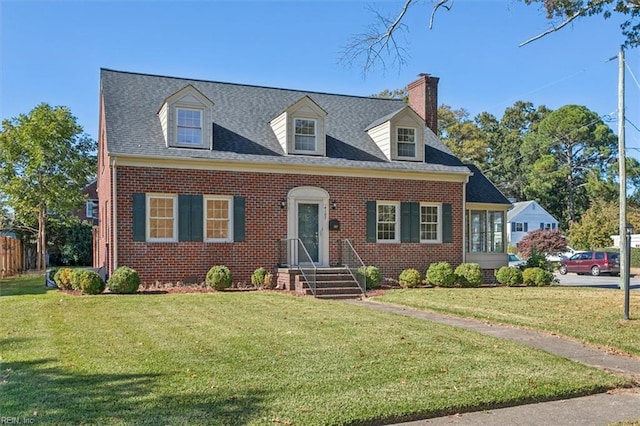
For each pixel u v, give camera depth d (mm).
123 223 16328
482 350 8156
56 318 10664
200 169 17281
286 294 15469
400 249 19859
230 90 21125
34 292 16391
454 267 20625
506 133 64500
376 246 19484
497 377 6695
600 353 8406
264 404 5535
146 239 16609
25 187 29438
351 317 11039
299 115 18812
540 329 10172
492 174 62938
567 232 58625
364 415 5297
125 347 8047
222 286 16250
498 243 22391
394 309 12906
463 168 20797
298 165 18312
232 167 17672
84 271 15164
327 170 18812
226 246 17562
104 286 15328
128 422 4969
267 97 21453
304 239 18672
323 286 16297
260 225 18000
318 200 18812
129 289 15133
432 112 23844
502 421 5453
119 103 18438
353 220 19203
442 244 20516
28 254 35531
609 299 14633
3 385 6098
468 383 6418
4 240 25125
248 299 13781
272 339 8742
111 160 16328
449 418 5520
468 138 58531
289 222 18344
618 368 7504
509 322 10836
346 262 18875
